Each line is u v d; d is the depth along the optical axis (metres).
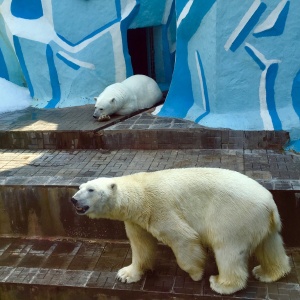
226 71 7.29
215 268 5.30
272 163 6.56
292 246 5.75
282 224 5.70
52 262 5.75
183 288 4.98
